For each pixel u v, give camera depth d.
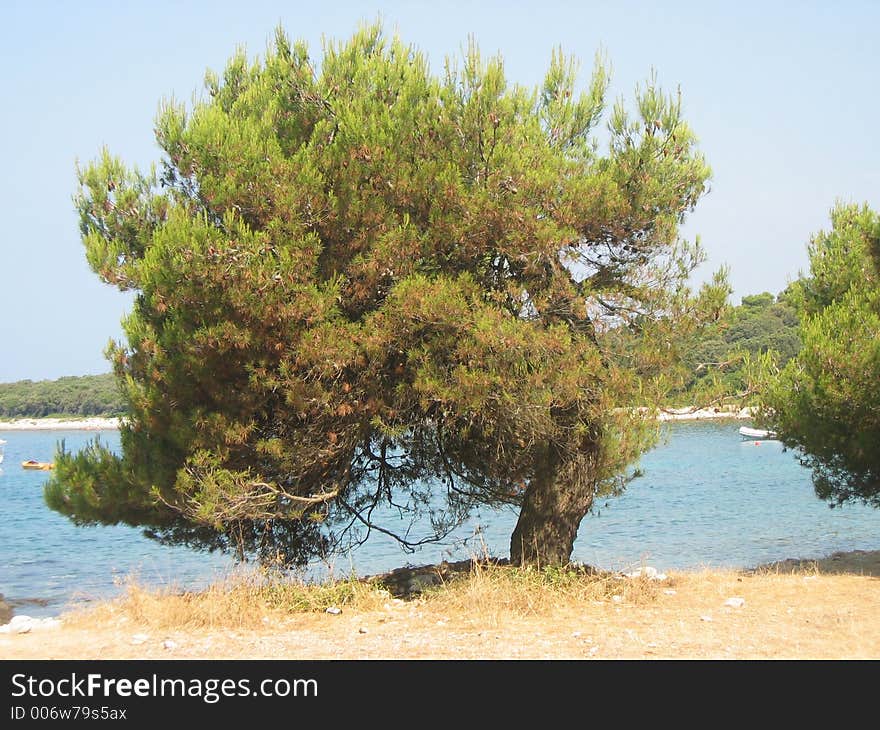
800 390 14.21
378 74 10.64
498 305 10.53
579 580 11.08
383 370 10.80
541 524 11.69
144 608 9.91
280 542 12.11
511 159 10.24
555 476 11.60
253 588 10.57
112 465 11.13
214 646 8.52
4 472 49.41
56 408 109.19
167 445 10.76
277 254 9.66
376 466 12.81
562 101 11.28
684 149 11.30
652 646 8.17
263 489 10.66
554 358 10.30
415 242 10.23
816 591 11.07
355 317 10.73
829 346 12.67
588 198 10.42
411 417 11.23
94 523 11.38
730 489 32.47
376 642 8.57
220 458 10.26
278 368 10.20
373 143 10.12
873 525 22.83
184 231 9.29
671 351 10.85
